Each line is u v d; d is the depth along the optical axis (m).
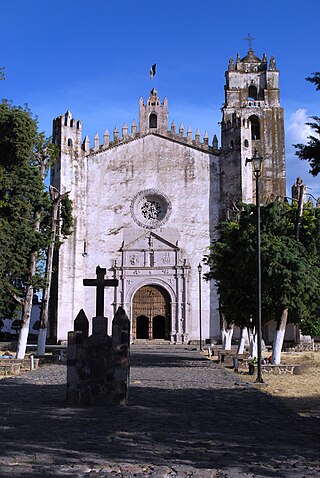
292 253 27.58
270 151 65.00
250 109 66.44
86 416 13.70
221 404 15.91
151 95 63.62
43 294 36.19
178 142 61.88
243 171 59.16
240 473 8.41
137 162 61.91
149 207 61.84
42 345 35.62
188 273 59.56
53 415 13.84
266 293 28.12
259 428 12.09
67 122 61.19
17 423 12.63
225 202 59.88
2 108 30.45
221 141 61.31
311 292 27.05
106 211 61.28
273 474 8.38
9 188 31.50
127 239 60.94
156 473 8.42
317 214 30.22
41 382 22.30
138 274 60.22
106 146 62.09
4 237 30.61
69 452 9.73
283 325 28.80
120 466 8.80
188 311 58.97
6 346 52.03
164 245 60.41
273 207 29.36
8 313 36.72
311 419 13.40
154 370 28.80
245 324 32.31
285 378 24.61
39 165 34.94
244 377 25.11
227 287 31.33
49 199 36.72
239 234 30.77
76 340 15.94
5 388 20.06
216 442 10.61
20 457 9.35
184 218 60.66
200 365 32.78
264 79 69.50
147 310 60.53
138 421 12.96
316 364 32.81
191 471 8.54
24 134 30.50
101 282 17.34
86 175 61.72
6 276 33.03
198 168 61.28
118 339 15.91
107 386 15.67
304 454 9.66
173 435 11.27
